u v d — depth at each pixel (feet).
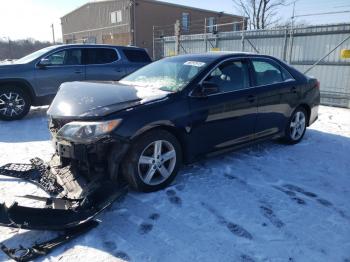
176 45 54.29
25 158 15.06
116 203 10.73
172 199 11.09
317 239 9.09
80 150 10.16
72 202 9.43
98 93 11.76
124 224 9.60
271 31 40.42
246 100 13.92
